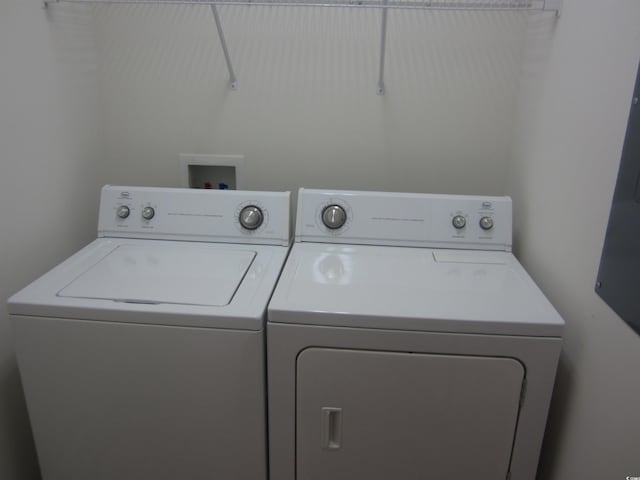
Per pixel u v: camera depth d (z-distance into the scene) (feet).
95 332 4.03
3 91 4.62
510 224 5.25
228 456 4.39
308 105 6.27
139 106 6.41
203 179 6.74
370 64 6.05
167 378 4.13
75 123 5.89
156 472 4.51
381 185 6.55
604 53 3.86
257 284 4.43
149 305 4.01
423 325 3.86
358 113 6.26
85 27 5.96
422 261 4.96
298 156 6.50
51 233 5.49
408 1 5.58
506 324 3.81
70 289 4.27
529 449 4.17
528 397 4.00
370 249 5.23
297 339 3.98
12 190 4.80
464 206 5.29
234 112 6.36
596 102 3.96
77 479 4.60
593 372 3.87
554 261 4.70
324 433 4.27
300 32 5.98
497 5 5.25
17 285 4.94
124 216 5.43
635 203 3.19
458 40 5.90
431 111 6.19
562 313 4.49
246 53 6.11
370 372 4.03
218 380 4.11
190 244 5.34
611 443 3.55
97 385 4.21
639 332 3.14
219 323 3.92
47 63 5.29
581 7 4.33
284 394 4.16
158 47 6.16
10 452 5.03
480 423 4.12
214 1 5.04
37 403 4.32
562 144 4.60
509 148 6.23
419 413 4.13
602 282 3.69
